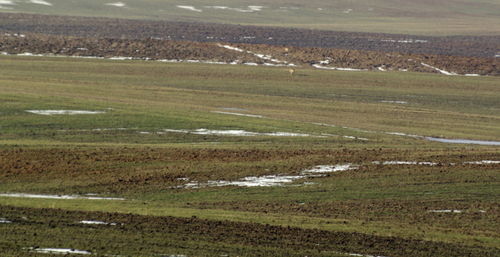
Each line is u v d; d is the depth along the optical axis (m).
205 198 118.25
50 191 117.75
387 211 114.12
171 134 173.38
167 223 96.81
